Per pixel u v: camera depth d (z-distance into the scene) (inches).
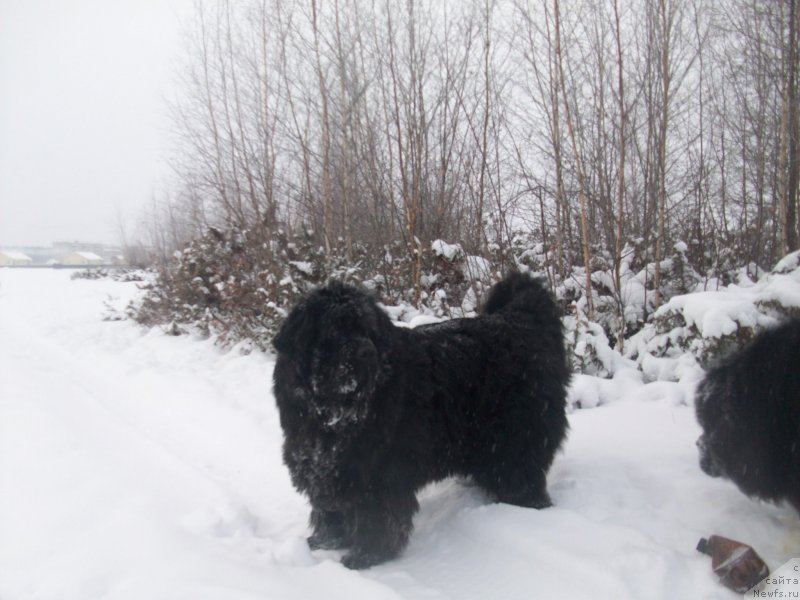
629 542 121.2
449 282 333.7
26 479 161.3
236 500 153.9
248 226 431.8
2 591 112.4
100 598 107.6
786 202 328.5
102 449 186.7
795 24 324.2
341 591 112.0
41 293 826.2
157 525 132.1
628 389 238.7
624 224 376.5
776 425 125.3
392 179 378.9
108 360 347.3
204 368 318.7
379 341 130.9
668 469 161.0
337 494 129.8
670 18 328.8
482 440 151.2
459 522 142.4
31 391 257.8
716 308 211.3
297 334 127.3
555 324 168.1
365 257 379.2
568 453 179.0
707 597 105.1
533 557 123.0
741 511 138.0
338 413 125.1
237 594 104.4
